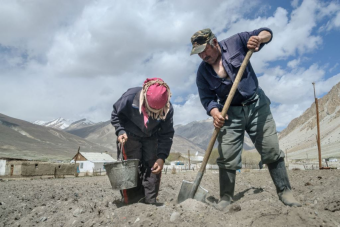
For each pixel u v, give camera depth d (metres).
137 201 4.14
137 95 3.90
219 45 3.55
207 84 3.79
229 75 3.47
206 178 8.58
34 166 25.38
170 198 5.02
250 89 3.49
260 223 2.60
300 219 2.63
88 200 4.55
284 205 3.20
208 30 3.48
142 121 3.87
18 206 4.32
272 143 3.50
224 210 3.24
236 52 3.48
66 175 28.28
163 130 4.11
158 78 3.85
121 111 3.94
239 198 4.80
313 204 3.49
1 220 3.66
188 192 3.73
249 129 3.64
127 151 4.17
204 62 3.75
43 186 9.13
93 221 3.04
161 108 3.77
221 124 3.45
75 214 3.40
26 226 3.25
